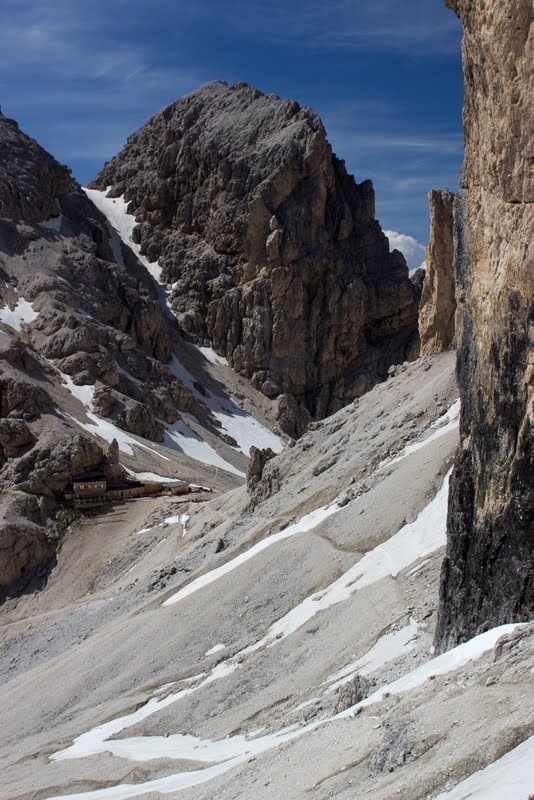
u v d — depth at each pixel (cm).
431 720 1634
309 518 5109
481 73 2188
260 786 1950
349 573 4012
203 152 19200
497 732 1418
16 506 9631
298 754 2030
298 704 2922
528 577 1969
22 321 13725
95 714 4194
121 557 8700
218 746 2956
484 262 2295
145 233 19662
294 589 4281
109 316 15150
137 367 14238
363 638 3169
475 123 2314
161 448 12106
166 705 3781
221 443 13975
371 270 18625
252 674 3594
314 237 18100
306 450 6800
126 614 5706
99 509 9756
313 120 18962
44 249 15538
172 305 18288
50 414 11219
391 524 4153
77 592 8588
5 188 16088
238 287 17912
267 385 17112
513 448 2086
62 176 18200
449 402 5228
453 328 6462
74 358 12850
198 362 17125
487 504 2217
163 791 2534
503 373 2134
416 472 4412
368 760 1689
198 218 19112
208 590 4981
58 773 3422
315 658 3338
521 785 1241
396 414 5712
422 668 2105
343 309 17775
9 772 3816
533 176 1975
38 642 6562
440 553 3522
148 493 10194
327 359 17650
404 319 18325
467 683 1734
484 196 2272
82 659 5094
